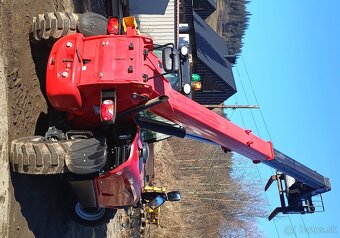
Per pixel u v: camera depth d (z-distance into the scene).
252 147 8.71
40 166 6.04
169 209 20.36
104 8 13.91
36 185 7.05
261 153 8.91
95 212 8.09
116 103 6.44
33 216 6.88
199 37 19.98
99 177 6.68
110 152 6.95
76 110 6.39
